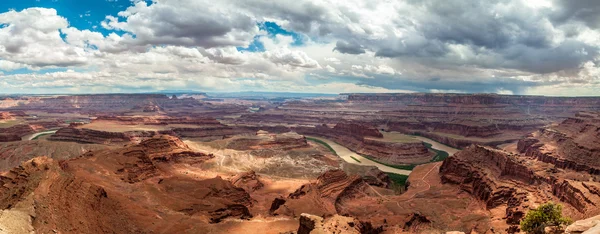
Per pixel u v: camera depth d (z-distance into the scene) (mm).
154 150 190750
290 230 90312
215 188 125375
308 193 133250
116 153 153375
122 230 80125
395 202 139625
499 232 93875
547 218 68000
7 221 58281
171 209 101500
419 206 133875
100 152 153750
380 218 118125
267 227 94375
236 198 124375
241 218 106812
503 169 145000
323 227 67375
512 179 137000
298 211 113250
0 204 69625
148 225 86250
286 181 174000
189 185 126500
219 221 101188
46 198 70688
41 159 88500
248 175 165375
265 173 190125
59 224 66188
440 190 157375
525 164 147000
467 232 108000
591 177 131750
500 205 126125
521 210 106750
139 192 111688
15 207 64938
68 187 79750
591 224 46312
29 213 63594
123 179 132625
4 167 198125
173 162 189500
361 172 195000
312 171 194375
